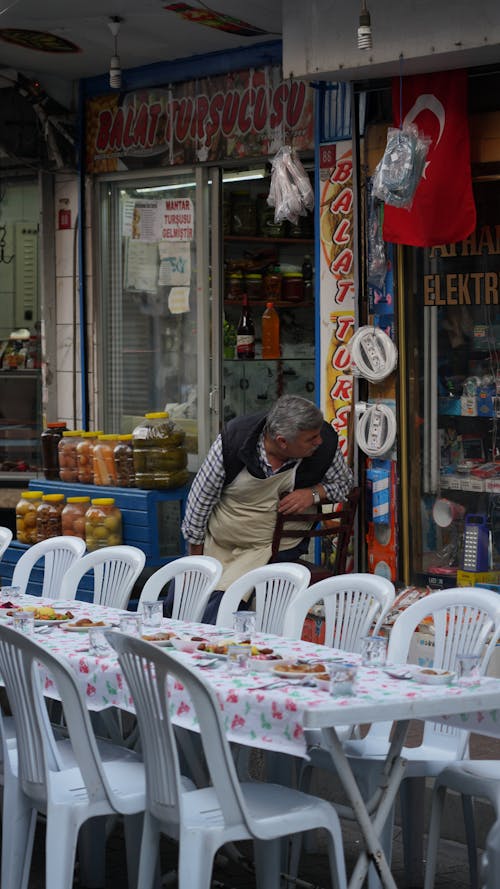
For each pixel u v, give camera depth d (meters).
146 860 5.16
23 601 7.34
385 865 5.01
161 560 9.92
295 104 9.68
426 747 5.90
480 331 8.48
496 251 8.34
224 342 10.71
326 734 4.96
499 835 5.15
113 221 11.23
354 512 8.37
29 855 5.54
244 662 5.34
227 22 9.24
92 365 11.43
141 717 5.09
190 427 10.88
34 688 5.26
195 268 10.70
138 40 9.88
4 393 11.91
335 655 5.77
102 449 10.17
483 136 8.15
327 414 9.38
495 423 8.48
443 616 6.08
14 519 11.98
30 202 11.68
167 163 10.62
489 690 5.00
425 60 7.85
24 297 11.81
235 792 4.85
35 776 5.36
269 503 8.05
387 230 8.37
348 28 8.03
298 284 10.87
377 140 8.73
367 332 8.80
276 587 6.98
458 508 8.66
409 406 8.77
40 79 11.08
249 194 10.82
